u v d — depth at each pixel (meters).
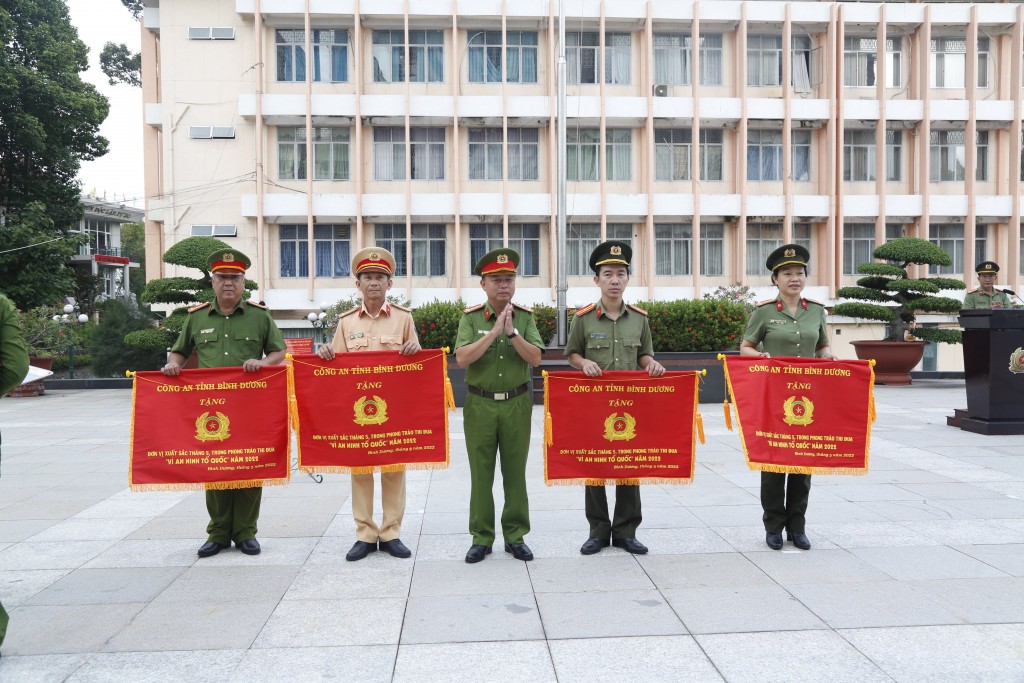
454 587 4.35
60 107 22.55
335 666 3.36
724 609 3.97
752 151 24.17
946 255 17.66
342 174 23.25
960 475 7.30
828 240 23.69
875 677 3.22
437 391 5.05
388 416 4.99
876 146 23.91
